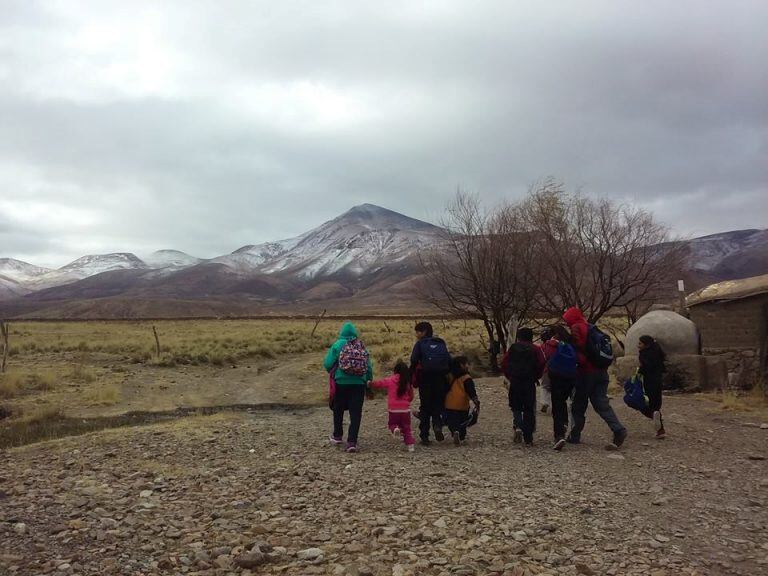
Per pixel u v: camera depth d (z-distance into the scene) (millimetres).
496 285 21328
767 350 15242
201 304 193625
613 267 20391
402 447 9766
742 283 15883
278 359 27797
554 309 21281
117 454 8906
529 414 9695
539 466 8227
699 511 6160
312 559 4773
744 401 13414
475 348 27156
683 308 18312
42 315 173875
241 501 6320
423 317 70062
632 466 8203
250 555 4684
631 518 5906
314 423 12414
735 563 4801
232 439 10273
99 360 25375
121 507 6027
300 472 7734
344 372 9430
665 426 11094
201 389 19484
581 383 9516
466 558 4789
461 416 9914
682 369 15234
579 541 5242
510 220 21734
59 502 6066
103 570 4422
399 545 5102
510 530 5469
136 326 55469
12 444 11156
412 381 9844
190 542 5105
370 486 7074
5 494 6422
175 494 6656
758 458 8523
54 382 18906
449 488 6984
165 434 10625
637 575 4516
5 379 18297
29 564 4461
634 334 16125
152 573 4434
